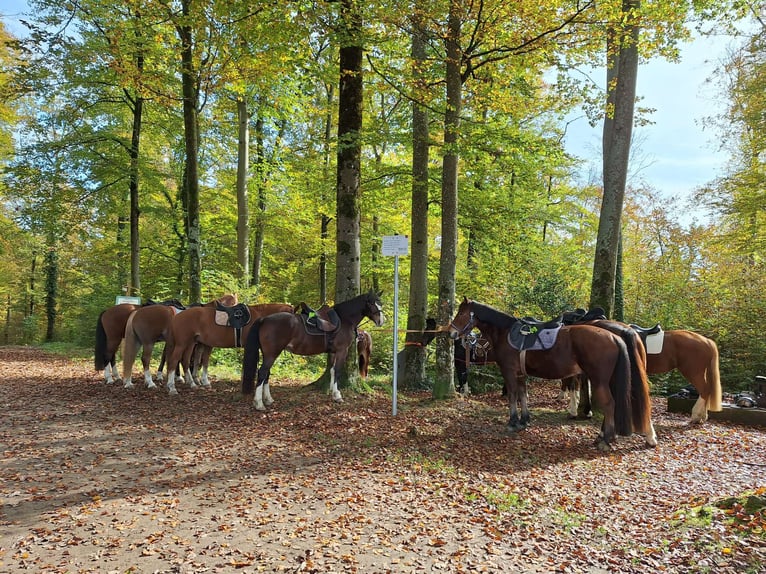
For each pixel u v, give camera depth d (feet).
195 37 35.96
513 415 25.44
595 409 28.99
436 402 30.99
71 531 13.35
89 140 50.01
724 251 59.47
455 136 31.68
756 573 10.87
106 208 55.52
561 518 14.88
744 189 50.03
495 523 14.49
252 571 11.51
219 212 66.33
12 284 92.68
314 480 17.85
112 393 31.60
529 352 24.27
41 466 18.44
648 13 26.76
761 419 28.02
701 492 17.43
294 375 43.16
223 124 58.95
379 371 48.98
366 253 61.41
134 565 11.66
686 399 31.42
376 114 56.34
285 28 27.25
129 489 16.51
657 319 47.55
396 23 27.37
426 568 11.88
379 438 23.26
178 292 62.18
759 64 48.01
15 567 11.44
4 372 40.09
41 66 41.68
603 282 30.12
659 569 11.80
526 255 48.96
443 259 31.91
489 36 29.43
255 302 49.08
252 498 16.03
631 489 17.72
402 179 42.68
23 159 48.75
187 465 19.13
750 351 39.37
